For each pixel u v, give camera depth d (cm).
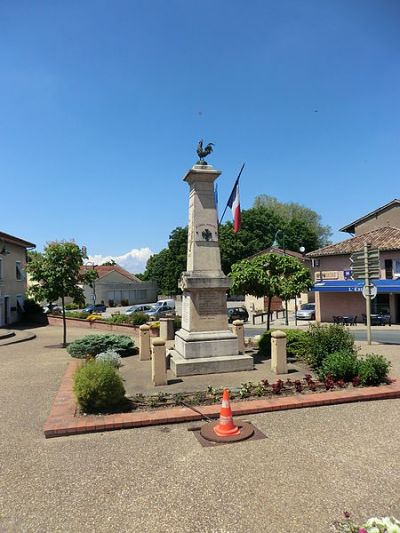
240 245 5691
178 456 594
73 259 2139
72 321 3344
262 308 4775
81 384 784
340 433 664
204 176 1179
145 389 956
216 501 467
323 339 1102
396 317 3086
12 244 3575
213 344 1133
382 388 894
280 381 897
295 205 7338
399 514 432
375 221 3769
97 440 668
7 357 1712
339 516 431
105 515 446
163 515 442
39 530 423
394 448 600
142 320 2711
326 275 3447
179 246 6031
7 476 546
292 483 504
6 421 780
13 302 3578
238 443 636
